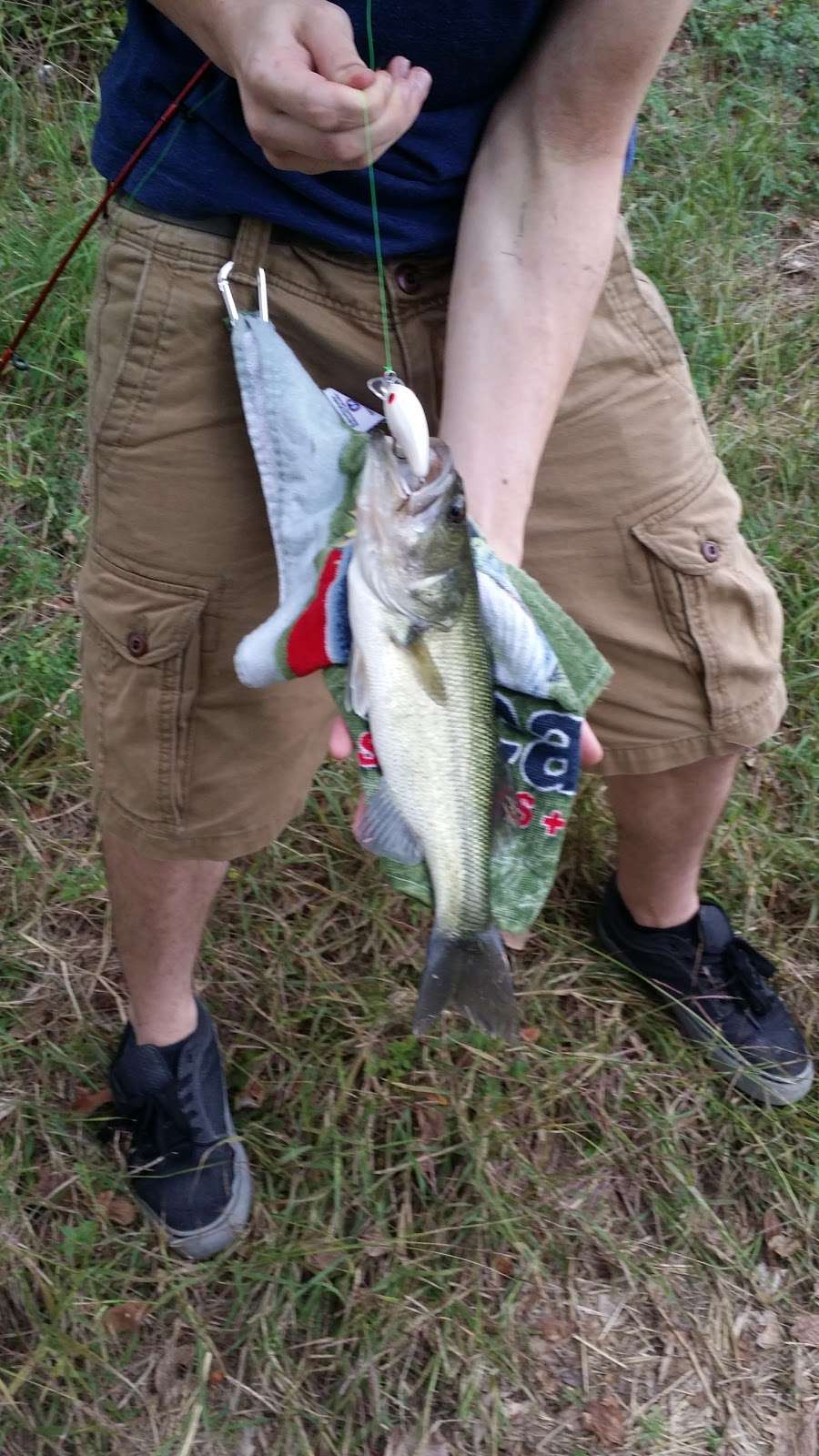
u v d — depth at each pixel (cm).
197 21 133
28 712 272
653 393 177
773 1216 226
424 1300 207
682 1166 226
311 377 162
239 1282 205
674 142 408
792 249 398
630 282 175
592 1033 241
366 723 131
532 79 152
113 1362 198
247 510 163
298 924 249
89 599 175
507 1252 214
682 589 184
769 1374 211
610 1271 217
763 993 238
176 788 176
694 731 194
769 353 357
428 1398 198
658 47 145
